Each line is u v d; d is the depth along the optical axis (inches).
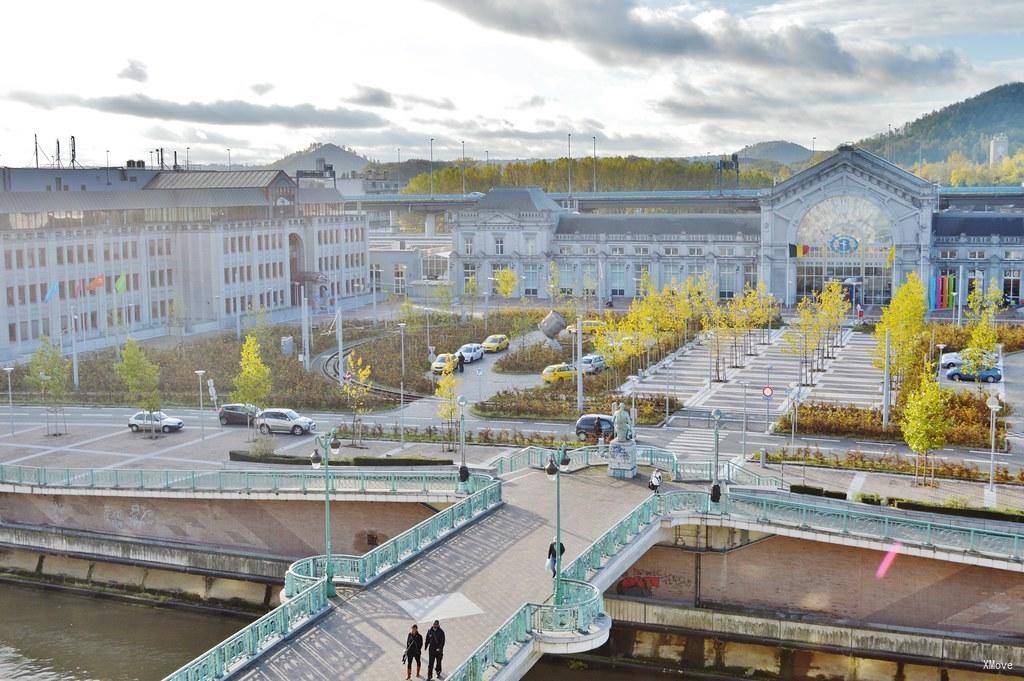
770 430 3223.4
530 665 1614.2
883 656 2185.0
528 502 2320.4
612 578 1919.3
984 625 2148.1
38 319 4884.4
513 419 3496.6
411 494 2458.2
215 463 2942.9
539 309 6008.9
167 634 2389.3
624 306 6259.8
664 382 4037.9
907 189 5753.0
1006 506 2381.9
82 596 2637.8
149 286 5659.5
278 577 2539.4
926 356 3873.0
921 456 2815.0
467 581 1849.2
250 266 6043.3
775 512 2226.9
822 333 4601.4
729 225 6407.5
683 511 2257.6
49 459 3029.0
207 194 6038.4
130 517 2696.9
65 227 5137.8
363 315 6190.9
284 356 4613.7
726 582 2319.1
